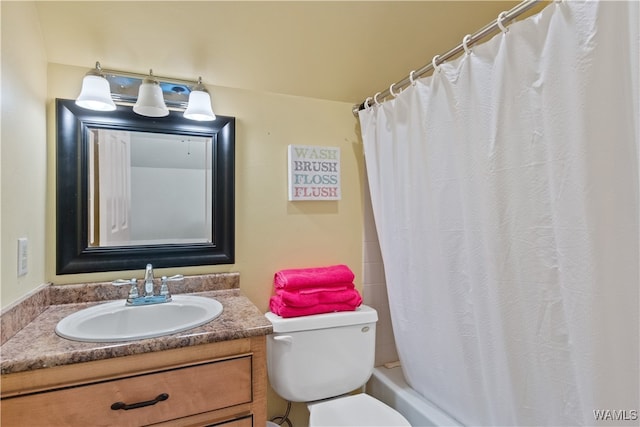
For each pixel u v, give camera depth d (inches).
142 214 56.3
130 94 56.0
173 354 38.7
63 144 51.5
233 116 62.6
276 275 63.6
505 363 42.9
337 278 61.7
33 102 45.9
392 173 61.5
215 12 52.6
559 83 34.7
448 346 52.4
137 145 56.2
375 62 66.1
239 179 62.9
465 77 45.2
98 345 36.1
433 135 51.3
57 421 33.8
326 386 57.6
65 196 51.4
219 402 40.4
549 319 38.2
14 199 39.8
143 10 50.3
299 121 67.8
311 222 68.5
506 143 40.4
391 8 57.4
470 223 46.1
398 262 61.3
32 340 37.4
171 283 57.1
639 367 30.8
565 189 34.7
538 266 38.6
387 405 61.2
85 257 52.4
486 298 45.2
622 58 30.3
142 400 36.8
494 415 45.6
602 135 31.5
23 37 42.7
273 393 63.8
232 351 41.6
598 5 31.3
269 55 60.0
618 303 31.5
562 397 37.8
